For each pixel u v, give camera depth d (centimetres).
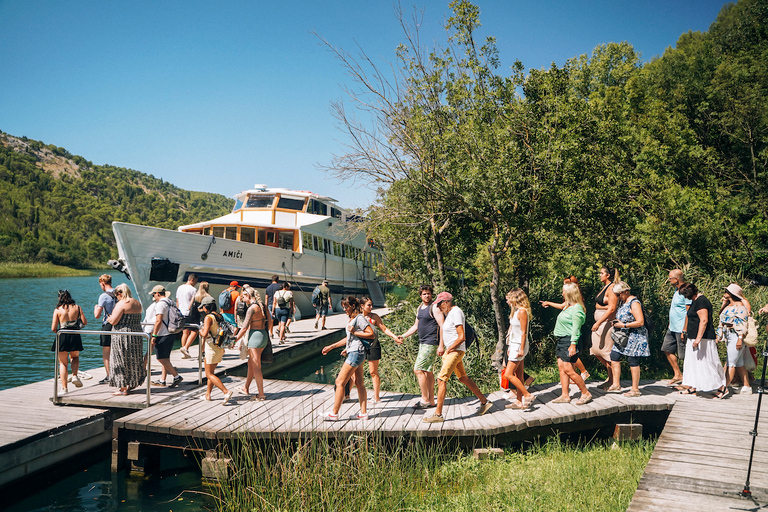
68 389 802
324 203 2288
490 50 914
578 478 516
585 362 1055
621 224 1198
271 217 2075
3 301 3634
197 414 669
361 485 506
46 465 612
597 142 1000
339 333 1681
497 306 896
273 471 533
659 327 1105
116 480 629
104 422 696
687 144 2122
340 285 2402
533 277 1277
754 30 2978
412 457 577
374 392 739
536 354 1092
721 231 1608
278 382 879
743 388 725
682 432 559
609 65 3130
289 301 1406
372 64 916
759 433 555
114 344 751
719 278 1347
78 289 5259
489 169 820
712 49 3141
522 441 650
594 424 671
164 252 1502
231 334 748
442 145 893
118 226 1399
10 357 1526
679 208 1511
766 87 2447
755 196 2036
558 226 949
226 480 559
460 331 631
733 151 2352
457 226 1211
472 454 610
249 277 1767
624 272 1330
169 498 577
